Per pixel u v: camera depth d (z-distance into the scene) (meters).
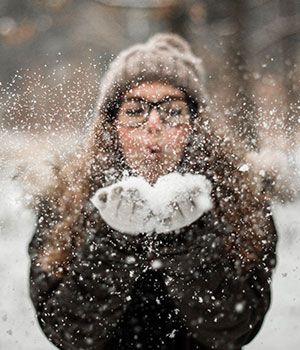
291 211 8.21
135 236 2.91
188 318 3.04
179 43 3.36
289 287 6.73
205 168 3.13
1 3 20.27
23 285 6.86
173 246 2.93
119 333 3.21
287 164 3.30
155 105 3.16
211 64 14.76
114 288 2.99
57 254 3.05
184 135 3.14
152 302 3.20
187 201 2.76
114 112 3.17
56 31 23.77
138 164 3.12
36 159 3.13
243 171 3.15
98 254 2.96
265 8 16.95
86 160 3.13
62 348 3.13
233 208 3.10
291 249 7.62
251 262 3.10
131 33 19.36
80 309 3.01
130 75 3.17
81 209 3.04
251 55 15.58
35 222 3.15
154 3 16.20
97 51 19.83
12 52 27.06
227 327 3.05
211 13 15.73
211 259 2.97
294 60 16.31
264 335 5.59
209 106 3.26
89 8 19.09
